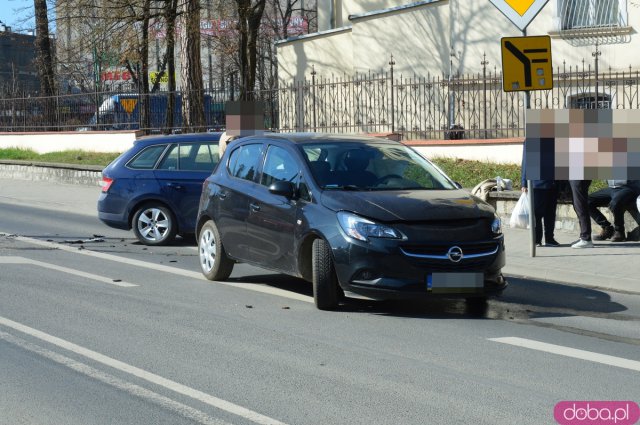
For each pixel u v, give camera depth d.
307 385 6.09
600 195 12.55
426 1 23.31
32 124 28.42
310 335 7.59
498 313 8.62
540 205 12.11
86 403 5.73
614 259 11.06
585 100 18.95
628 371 6.46
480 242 8.12
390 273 7.93
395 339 7.44
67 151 26.48
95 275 10.68
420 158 9.67
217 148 13.70
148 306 8.84
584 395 5.86
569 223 13.36
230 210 9.88
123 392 5.96
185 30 23.95
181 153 13.67
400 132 20.23
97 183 22.62
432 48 23.38
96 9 25.84
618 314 8.59
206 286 9.99
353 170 9.02
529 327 7.97
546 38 11.07
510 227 13.85
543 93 19.08
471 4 21.38
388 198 8.36
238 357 6.84
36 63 32.25
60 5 25.98
